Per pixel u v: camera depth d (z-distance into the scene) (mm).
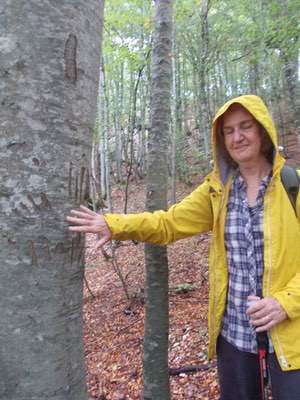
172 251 7938
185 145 16031
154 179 2682
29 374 1253
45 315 1272
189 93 17969
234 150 1800
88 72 1358
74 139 1317
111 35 7949
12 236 1228
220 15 9938
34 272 1253
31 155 1229
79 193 1365
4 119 1207
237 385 1916
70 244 1346
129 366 4211
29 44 1200
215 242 1923
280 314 1600
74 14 1274
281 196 1711
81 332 1441
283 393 1657
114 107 15539
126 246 9336
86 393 1466
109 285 7219
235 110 1771
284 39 7305
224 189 1878
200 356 3926
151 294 2688
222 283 1907
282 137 12133
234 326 1880
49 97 1232
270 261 1678
